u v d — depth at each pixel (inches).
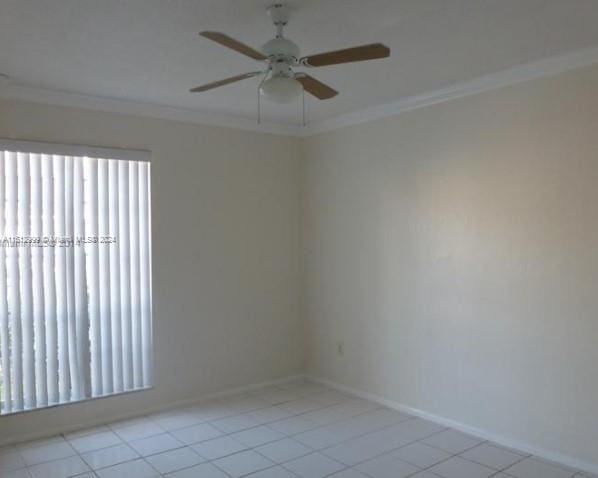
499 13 98.3
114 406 156.7
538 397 129.6
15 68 126.8
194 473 121.8
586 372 120.8
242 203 183.8
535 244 129.5
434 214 152.4
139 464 126.8
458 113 145.6
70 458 130.3
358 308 177.5
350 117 175.8
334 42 111.8
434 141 151.9
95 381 153.1
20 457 130.8
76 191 149.5
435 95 149.4
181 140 169.3
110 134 155.4
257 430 148.3
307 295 198.5
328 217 188.2
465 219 144.5
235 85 141.6
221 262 178.9
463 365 146.0
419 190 156.5
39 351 143.6
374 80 139.2
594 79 118.5
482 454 131.0
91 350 152.4
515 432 134.4
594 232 119.1
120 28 103.6
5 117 138.9
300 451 133.9
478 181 141.3
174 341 168.6
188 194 171.0
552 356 126.8
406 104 157.6
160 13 96.7
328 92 107.4
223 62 123.7
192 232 171.9
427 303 155.1
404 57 121.8
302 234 199.6
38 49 114.8
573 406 123.1
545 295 127.7
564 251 124.1
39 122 143.6
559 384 125.6
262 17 98.9
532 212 130.0
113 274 156.4
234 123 180.5
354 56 91.0
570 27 105.6
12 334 139.7
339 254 184.1
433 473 120.9
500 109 135.9
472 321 143.4
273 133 191.5
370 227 172.2
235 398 177.0
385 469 123.3
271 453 132.9
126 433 146.3
